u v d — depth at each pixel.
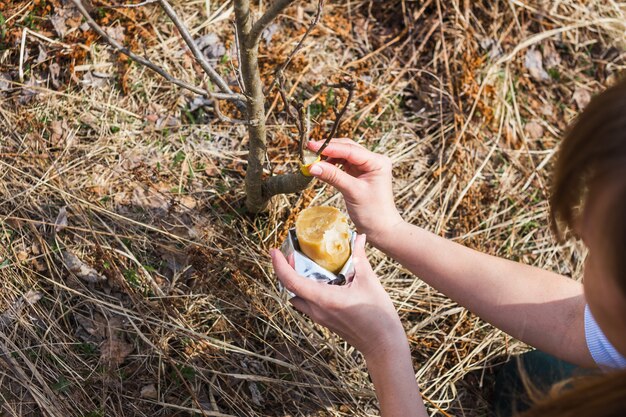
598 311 0.92
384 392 1.41
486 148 2.65
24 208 2.22
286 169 2.42
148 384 2.05
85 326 2.09
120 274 2.12
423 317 2.32
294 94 2.57
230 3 2.73
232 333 2.17
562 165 0.86
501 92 2.75
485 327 2.32
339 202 2.40
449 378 2.21
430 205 2.50
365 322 1.38
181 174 2.38
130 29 2.53
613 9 3.03
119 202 2.29
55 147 2.34
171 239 2.26
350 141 1.77
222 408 2.08
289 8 2.73
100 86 2.48
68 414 1.96
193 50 1.57
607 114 0.78
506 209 2.52
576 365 1.70
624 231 0.76
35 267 2.15
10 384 1.98
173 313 2.14
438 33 2.79
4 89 2.40
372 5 2.87
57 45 2.48
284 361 2.16
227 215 2.33
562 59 2.91
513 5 2.89
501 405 2.05
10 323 2.06
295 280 1.36
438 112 2.68
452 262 1.70
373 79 2.71
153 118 2.46
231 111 2.53
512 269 1.67
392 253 1.79
